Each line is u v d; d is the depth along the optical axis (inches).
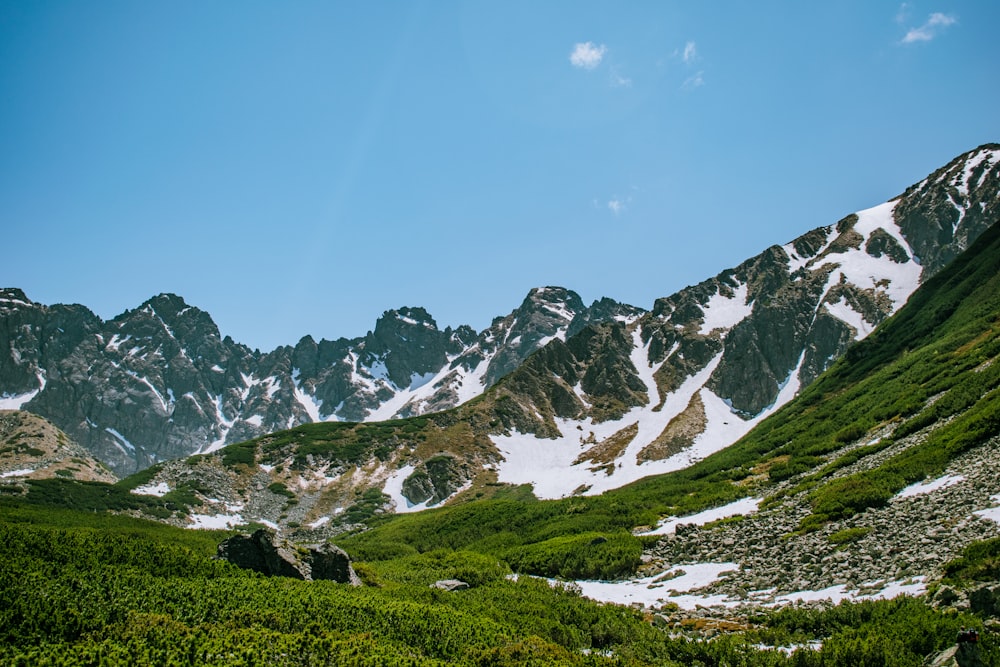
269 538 1395.2
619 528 2596.0
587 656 996.6
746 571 1571.1
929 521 1398.9
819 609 1133.1
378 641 938.1
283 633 912.3
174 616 931.3
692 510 2628.0
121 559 1221.7
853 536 1494.8
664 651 1074.1
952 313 3811.5
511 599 1466.5
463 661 908.6
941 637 852.0
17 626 796.6
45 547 1181.1
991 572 1008.2
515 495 5590.6
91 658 720.3
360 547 2928.2
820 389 4313.5
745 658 974.4
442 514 3794.3
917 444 2064.5
